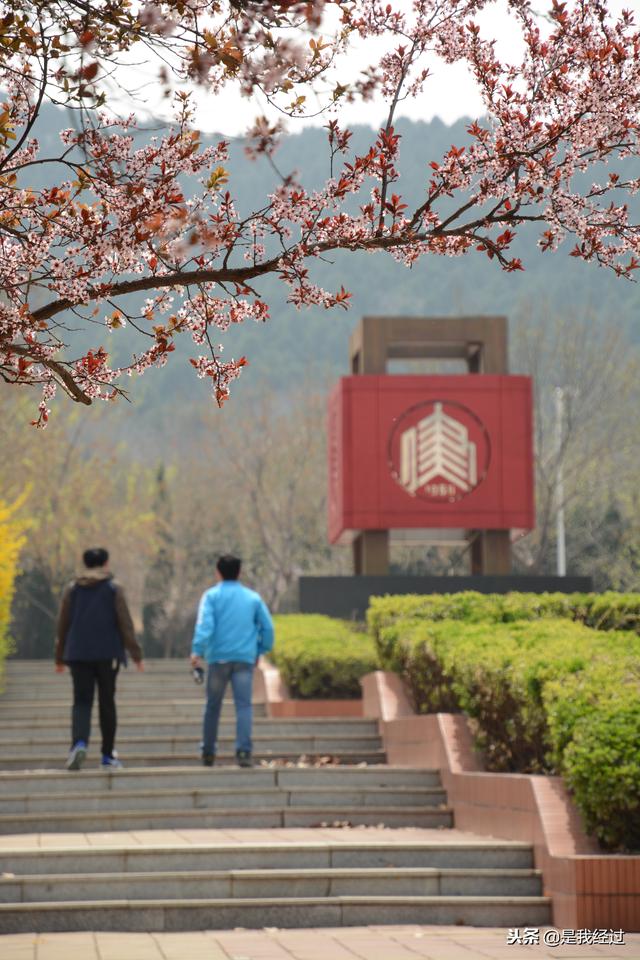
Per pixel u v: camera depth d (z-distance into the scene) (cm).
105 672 2525
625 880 1627
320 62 1060
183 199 1070
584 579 4612
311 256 1132
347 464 4653
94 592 2547
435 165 1155
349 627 4522
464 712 2492
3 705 3509
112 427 11556
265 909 1733
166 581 12206
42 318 1103
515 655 2175
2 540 4331
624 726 1702
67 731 3014
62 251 1069
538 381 9919
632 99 1128
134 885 1766
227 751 2828
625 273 1178
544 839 1805
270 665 4134
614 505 11244
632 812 1684
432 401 4678
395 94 1150
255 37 1033
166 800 2334
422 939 1614
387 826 2306
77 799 2309
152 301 1170
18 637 9131
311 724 3042
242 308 1167
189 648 12050
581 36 1145
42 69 1024
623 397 10150
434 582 4612
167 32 1020
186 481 13238
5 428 9194
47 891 1744
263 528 11831
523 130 1137
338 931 1688
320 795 2375
